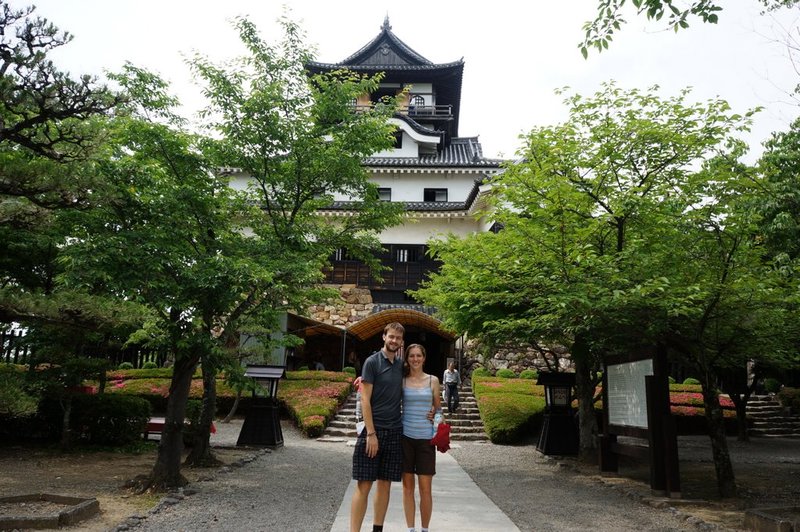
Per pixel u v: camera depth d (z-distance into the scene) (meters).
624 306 7.59
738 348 10.05
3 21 5.84
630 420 8.98
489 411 15.91
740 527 6.21
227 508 6.70
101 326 6.52
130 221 7.97
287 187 10.77
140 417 12.16
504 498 7.83
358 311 24.92
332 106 10.37
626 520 6.59
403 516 6.43
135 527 5.73
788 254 8.46
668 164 9.04
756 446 15.98
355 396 19.02
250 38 10.12
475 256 10.44
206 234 8.86
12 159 6.59
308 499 7.35
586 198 9.41
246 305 8.68
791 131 8.98
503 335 11.02
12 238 10.12
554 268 8.32
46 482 8.06
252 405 12.66
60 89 6.18
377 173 28.39
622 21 6.02
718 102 8.32
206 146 9.66
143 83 8.70
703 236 8.13
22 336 11.72
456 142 33.16
